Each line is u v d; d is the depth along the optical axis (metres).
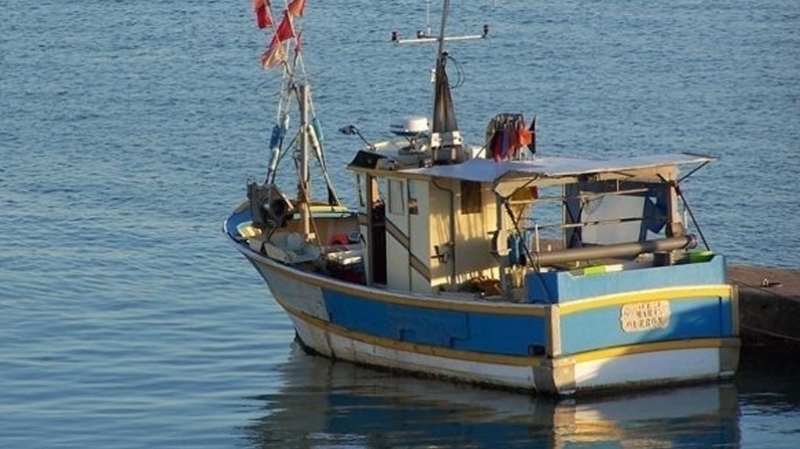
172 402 74.56
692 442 68.69
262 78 153.62
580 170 71.44
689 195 110.81
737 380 75.19
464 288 74.75
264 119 137.00
